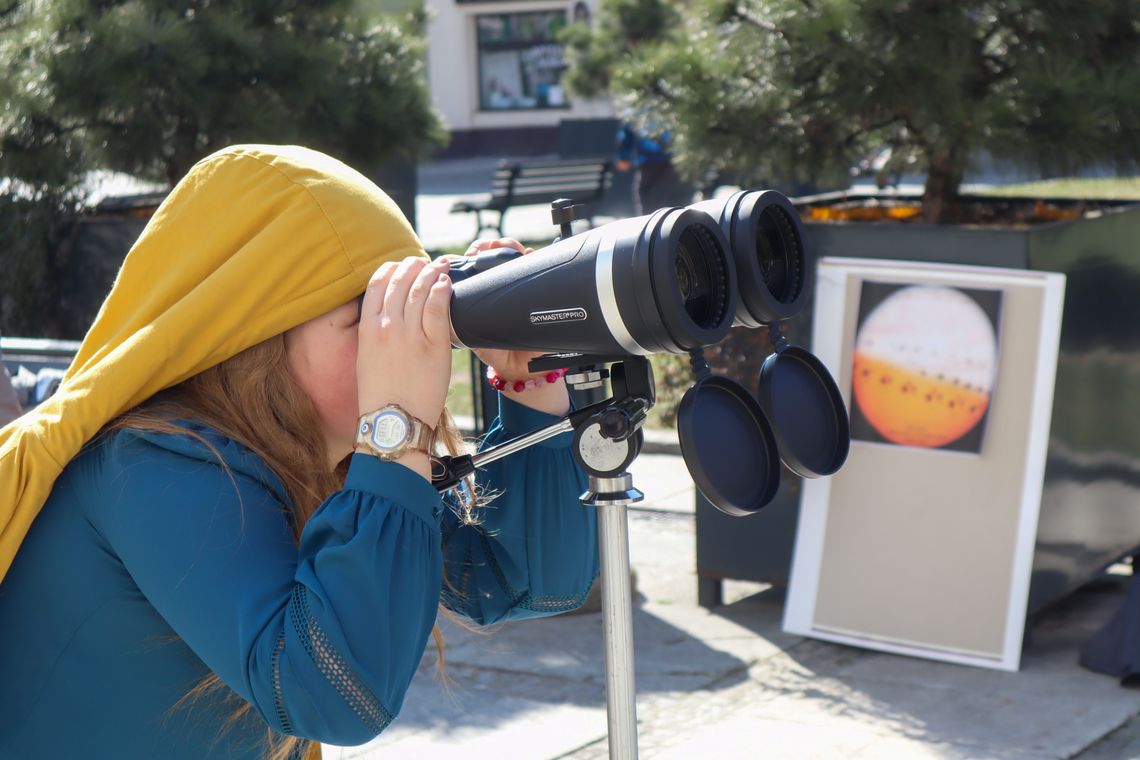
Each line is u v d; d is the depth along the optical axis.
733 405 1.46
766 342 4.01
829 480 3.89
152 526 1.30
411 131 7.17
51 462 1.33
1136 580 3.67
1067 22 3.93
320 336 1.42
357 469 1.32
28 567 1.36
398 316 1.35
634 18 10.45
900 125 4.42
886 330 3.80
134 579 1.32
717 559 4.20
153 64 6.25
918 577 3.79
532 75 23.39
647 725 3.44
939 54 3.88
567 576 1.82
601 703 3.56
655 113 4.46
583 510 1.82
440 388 1.36
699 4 4.41
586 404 1.68
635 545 5.00
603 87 10.94
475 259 1.55
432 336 1.35
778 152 4.26
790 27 4.03
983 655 3.71
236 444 1.37
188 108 6.52
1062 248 3.77
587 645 3.97
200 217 1.40
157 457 1.33
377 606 1.25
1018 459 3.68
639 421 1.44
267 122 6.46
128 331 1.40
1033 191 9.27
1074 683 3.60
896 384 3.79
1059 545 3.87
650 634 4.06
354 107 6.87
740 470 1.44
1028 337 3.65
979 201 4.68
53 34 6.40
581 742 3.33
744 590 4.49
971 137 3.92
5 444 1.39
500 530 1.79
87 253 7.31
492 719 3.47
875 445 3.84
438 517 1.36
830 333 3.86
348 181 1.44
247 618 1.26
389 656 1.25
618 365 1.46
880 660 3.81
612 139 14.45
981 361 3.70
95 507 1.34
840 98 4.00
